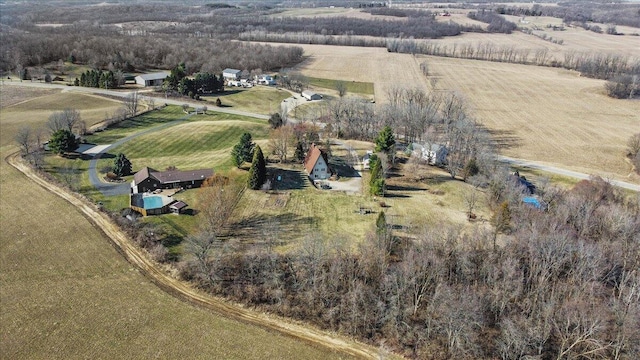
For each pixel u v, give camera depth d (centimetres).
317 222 9412
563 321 6844
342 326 7125
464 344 6744
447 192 10969
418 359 6700
